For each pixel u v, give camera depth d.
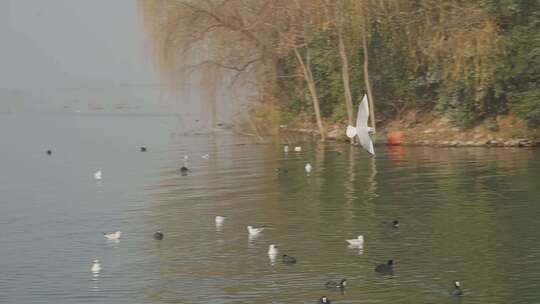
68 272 27.84
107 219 36.59
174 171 52.09
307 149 61.69
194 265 28.17
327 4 64.25
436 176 44.91
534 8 59.03
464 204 36.59
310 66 70.94
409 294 24.14
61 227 35.16
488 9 59.69
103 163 58.31
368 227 32.81
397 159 53.38
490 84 59.47
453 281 25.23
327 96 72.75
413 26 63.84
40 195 44.22
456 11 61.19
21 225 35.84
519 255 27.78
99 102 141.62
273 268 27.39
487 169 46.72
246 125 71.75
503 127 60.50
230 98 70.75
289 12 65.88
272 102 71.62
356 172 47.88
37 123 102.62
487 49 58.25
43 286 26.27
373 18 64.44
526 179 42.50
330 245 30.16
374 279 25.72
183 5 67.56
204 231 33.34
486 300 23.42
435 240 30.25
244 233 32.69
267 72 70.19
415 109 68.19
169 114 110.69
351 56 68.56
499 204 36.22
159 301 24.41
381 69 68.69
